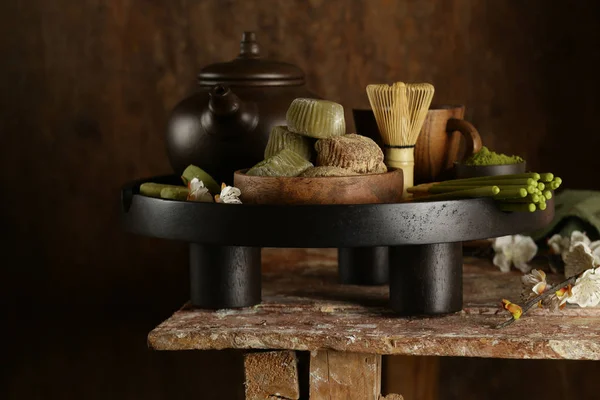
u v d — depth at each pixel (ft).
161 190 5.04
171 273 7.93
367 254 5.48
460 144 7.66
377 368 4.48
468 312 4.81
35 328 7.97
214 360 8.00
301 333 4.42
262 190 4.52
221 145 5.37
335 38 7.66
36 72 7.72
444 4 7.59
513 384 7.97
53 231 7.88
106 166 7.81
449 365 8.02
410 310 4.70
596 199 6.11
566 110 7.58
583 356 4.21
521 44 7.56
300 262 6.26
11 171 7.81
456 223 4.45
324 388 4.45
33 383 8.02
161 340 4.46
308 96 5.59
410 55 7.64
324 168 4.57
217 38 7.69
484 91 7.63
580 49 7.51
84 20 7.68
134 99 7.75
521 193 4.42
